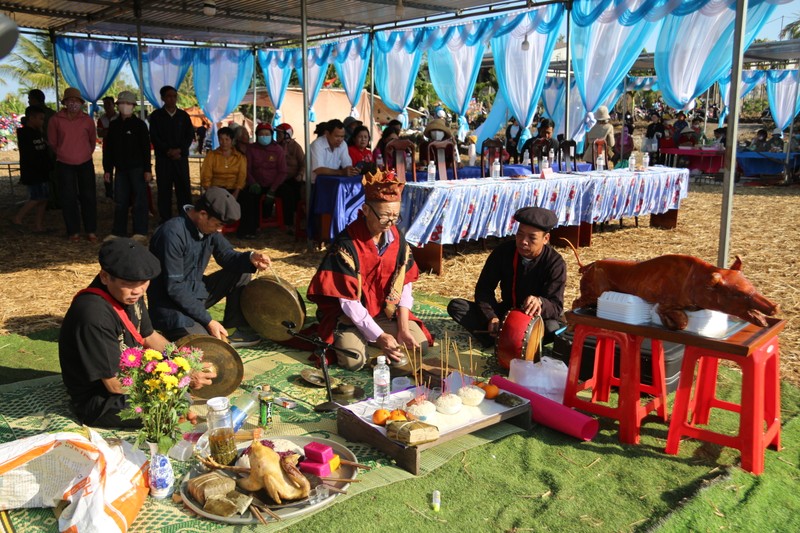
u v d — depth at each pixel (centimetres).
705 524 282
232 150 952
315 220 874
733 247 915
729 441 329
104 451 278
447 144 834
